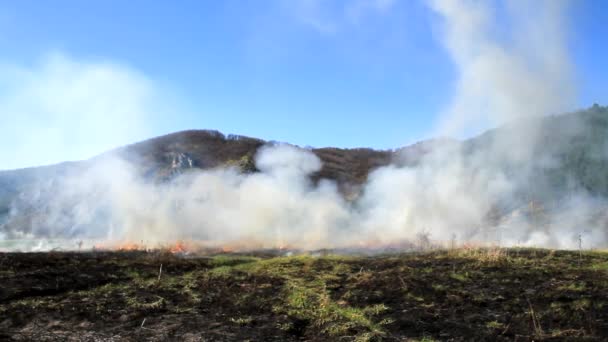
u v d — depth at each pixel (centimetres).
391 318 626
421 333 572
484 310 648
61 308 691
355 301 707
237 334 586
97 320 643
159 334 586
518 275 812
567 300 662
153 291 792
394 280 807
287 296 745
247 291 784
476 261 937
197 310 689
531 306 646
